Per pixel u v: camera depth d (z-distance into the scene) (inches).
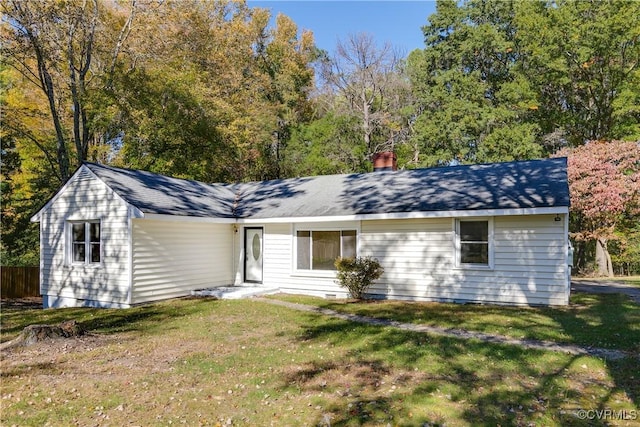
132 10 805.9
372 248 494.9
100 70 797.2
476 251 447.5
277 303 453.1
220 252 564.1
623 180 693.3
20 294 701.9
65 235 508.4
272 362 247.4
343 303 453.7
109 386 211.8
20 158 836.6
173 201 510.3
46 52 691.4
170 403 191.2
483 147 985.5
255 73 1206.9
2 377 225.0
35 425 171.0
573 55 909.8
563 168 483.5
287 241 546.3
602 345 267.0
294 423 170.6
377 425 167.3
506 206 409.7
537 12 974.4
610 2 855.1
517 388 200.7
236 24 1171.9
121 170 538.6
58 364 247.1
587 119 961.5
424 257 468.8
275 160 1134.4
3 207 803.4
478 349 262.4
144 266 463.5
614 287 564.4
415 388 203.3
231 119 962.1
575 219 879.7
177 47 887.7
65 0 692.7
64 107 829.8
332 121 1083.9
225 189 693.3
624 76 876.0
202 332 325.7
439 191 490.6
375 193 528.1
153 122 776.9
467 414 174.9
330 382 214.2
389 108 1187.3
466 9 1105.4
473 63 1095.6
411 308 414.3
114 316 401.1
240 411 182.4
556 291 409.7
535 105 971.9
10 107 738.2
